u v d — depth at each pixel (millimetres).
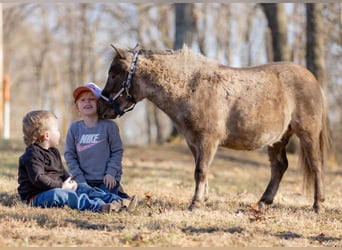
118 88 11578
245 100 11586
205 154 11336
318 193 12109
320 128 12266
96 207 10781
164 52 11688
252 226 10000
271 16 28359
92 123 11641
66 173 11625
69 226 9539
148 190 14375
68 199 10820
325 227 10328
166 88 11430
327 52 46875
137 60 11547
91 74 59500
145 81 11531
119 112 11688
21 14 55125
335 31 44094
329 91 52750
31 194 11086
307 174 12383
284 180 19453
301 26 51062
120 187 11758
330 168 24375
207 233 9328
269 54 51812
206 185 12141
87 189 11133
